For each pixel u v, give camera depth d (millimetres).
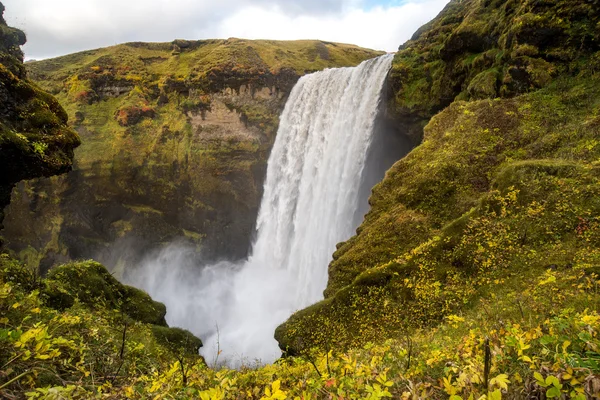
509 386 2330
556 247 9125
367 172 30031
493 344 2871
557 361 2289
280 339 12562
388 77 28078
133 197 47469
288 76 48656
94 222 46656
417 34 31984
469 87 18797
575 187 10156
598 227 8883
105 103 50594
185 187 47688
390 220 14633
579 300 5629
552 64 15469
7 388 2584
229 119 47938
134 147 47375
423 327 9547
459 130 16109
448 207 13805
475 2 24875
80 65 54531
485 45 20094
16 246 43625
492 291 9172
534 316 5375
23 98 10594
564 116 13672
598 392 1820
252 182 46688
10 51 15156
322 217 33719
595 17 14578
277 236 41344
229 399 3027
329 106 36906
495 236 10500
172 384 3172
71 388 2346
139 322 11711
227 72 48219
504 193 11336
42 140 10273
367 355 4969
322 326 11781
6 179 9953
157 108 50594
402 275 11320
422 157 16406
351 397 2547
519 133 14258
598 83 13672
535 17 16016
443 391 2631
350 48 63781
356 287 11898
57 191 44156
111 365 4133
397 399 2684
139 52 57406
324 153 35719
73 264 12117
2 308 3869
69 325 4676
